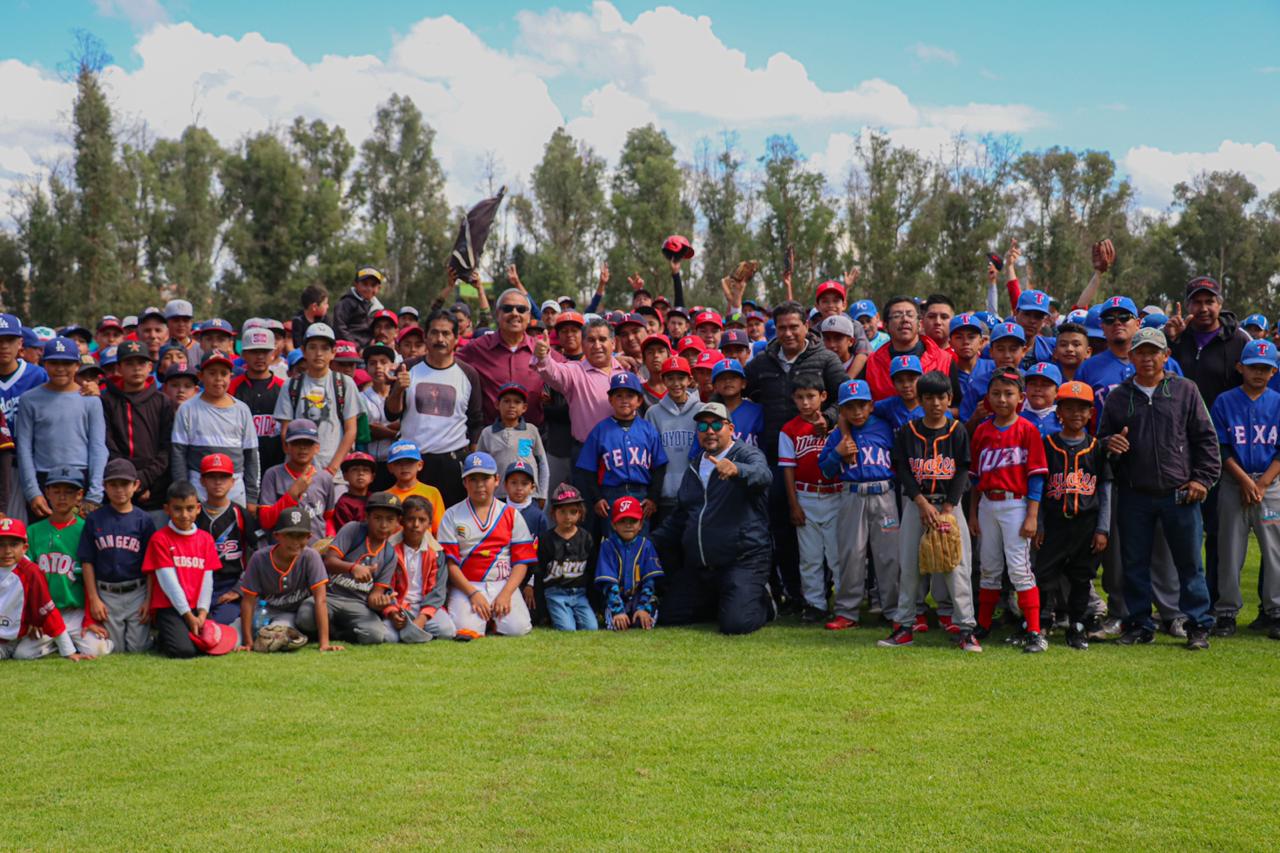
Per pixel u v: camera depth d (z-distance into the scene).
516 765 4.66
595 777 4.51
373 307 10.84
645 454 8.27
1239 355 7.89
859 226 45.69
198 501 7.08
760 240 45.88
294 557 7.18
